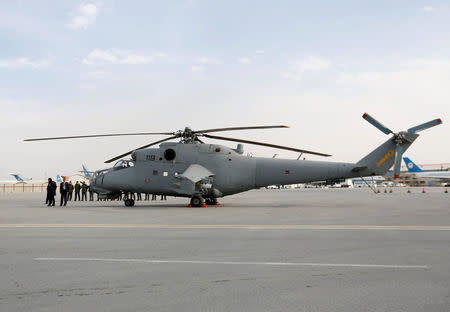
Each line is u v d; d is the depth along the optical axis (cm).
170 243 834
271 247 776
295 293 450
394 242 834
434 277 522
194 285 488
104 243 837
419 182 11800
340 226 1152
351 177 2256
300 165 2255
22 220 1391
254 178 2256
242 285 487
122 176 2284
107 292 458
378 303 411
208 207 2195
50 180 2497
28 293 455
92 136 1998
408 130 2183
